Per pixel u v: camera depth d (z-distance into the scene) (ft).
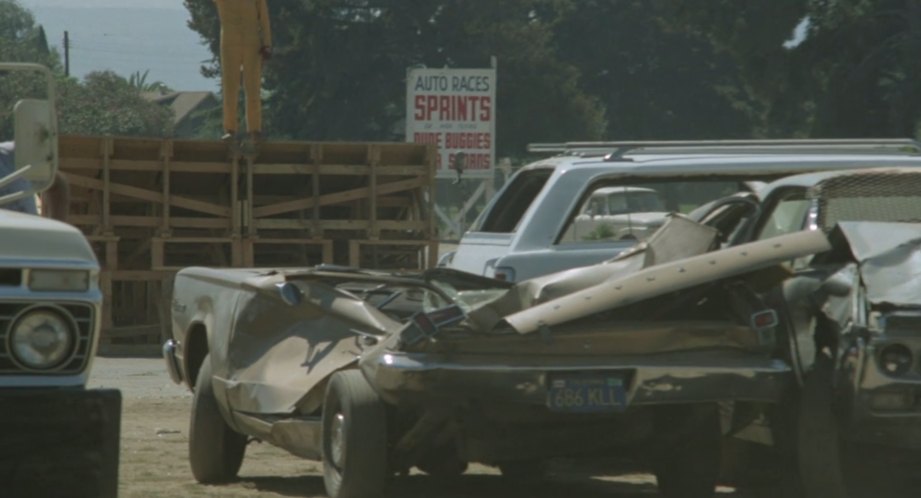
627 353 73.87
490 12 652.89
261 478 93.66
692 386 73.61
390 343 74.38
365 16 647.56
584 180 112.06
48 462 50.42
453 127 256.73
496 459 77.41
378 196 193.26
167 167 184.14
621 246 111.24
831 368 74.79
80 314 51.39
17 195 55.77
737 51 435.53
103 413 51.06
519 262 110.22
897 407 72.84
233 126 186.60
